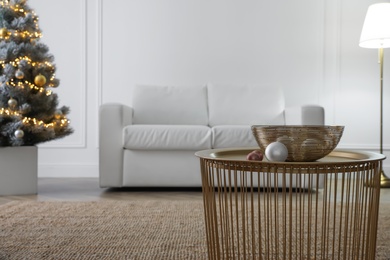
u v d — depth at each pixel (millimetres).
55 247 1412
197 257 1308
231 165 996
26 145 2760
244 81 3770
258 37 3762
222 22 3768
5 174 2637
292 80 3756
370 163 987
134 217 1916
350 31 3732
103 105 2770
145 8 3758
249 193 2693
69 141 3729
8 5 2729
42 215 1945
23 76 2617
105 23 3744
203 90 3484
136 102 3350
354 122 3740
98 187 3029
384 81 3729
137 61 3758
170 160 2771
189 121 3363
